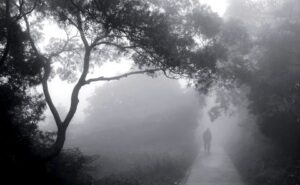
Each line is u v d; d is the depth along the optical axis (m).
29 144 11.45
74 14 10.72
